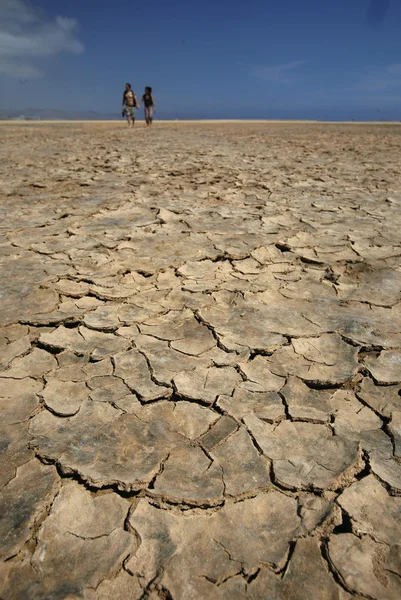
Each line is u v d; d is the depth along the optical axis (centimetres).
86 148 1160
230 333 257
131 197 569
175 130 2047
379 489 158
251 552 137
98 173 751
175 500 154
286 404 201
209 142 1358
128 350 241
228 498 155
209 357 235
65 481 162
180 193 593
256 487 159
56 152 1064
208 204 534
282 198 566
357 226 446
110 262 355
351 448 176
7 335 254
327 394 209
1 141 1392
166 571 132
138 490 159
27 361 231
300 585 128
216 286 317
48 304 288
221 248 384
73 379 217
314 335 255
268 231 429
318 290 313
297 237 412
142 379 217
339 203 539
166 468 168
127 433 185
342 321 269
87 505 153
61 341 248
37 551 137
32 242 400
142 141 1381
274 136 1672
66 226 447
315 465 168
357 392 210
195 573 131
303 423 190
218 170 775
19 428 186
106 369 225
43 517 149
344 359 233
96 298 298
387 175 728
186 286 316
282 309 286
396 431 185
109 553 137
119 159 926
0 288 307
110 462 170
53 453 174
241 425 189
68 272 335
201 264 354
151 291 309
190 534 143
